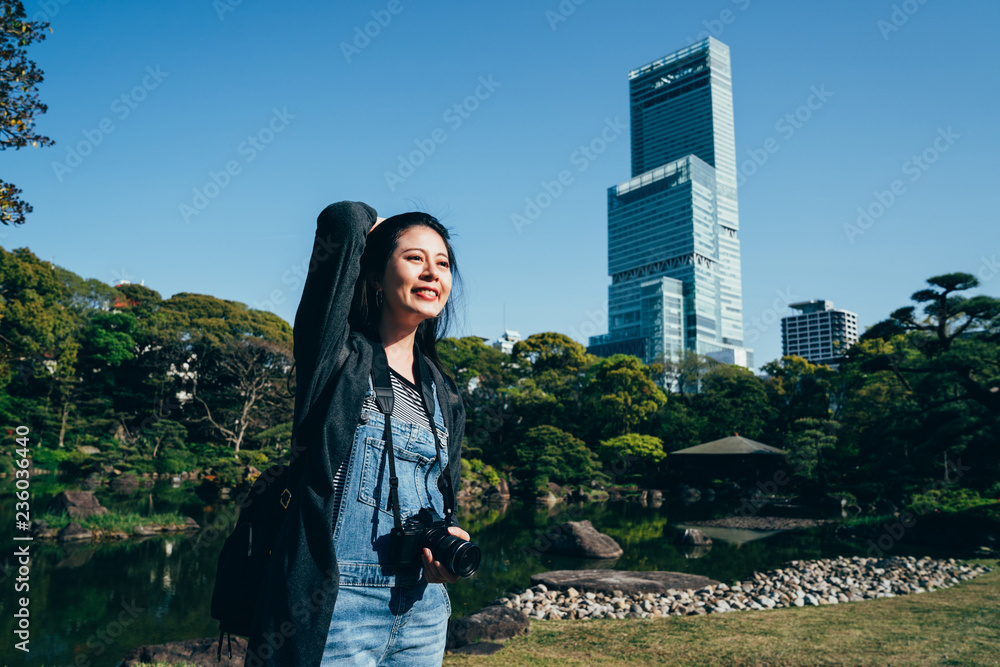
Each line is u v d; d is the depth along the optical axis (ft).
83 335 104.22
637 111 472.44
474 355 132.36
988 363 54.75
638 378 120.16
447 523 3.74
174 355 109.40
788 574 33.17
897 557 38.04
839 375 118.11
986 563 35.29
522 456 102.68
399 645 3.57
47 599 27.17
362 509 3.44
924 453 57.67
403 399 3.82
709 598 25.85
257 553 3.51
